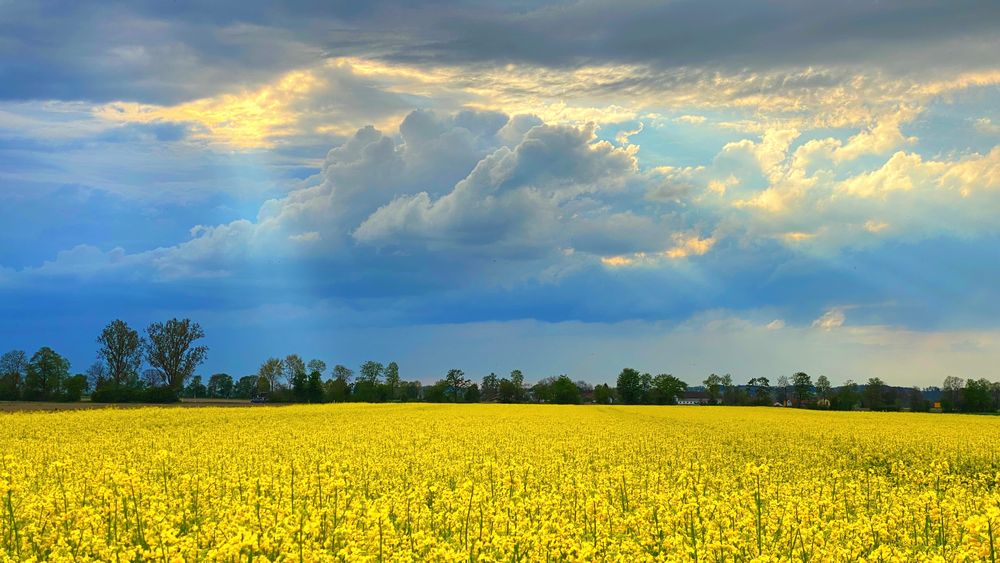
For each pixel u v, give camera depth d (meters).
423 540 11.05
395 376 144.75
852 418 65.06
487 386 154.12
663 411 82.31
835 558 11.26
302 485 14.41
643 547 12.30
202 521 13.48
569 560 10.65
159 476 18.44
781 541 12.11
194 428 41.28
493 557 10.91
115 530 12.09
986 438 39.72
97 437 33.94
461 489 13.82
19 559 10.94
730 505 13.88
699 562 10.93
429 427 43.03
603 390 149.50
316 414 58.28
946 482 21.34
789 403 145.50
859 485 18.34
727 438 39.50
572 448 31.17
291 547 10.37
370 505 13.15
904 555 10.84
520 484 15.23
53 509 12.63
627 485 17.05
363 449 28.19
